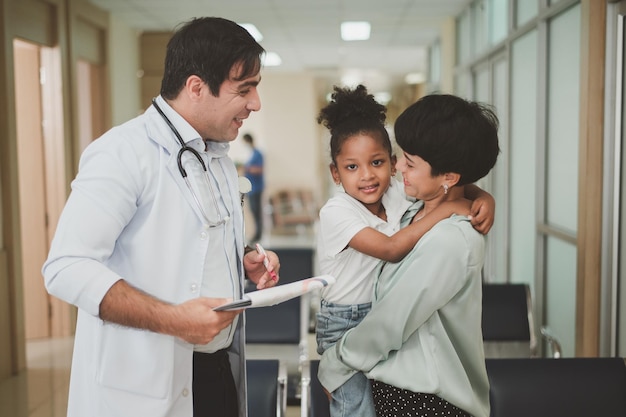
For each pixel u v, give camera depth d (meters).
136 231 1.25
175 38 1.29
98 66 6.21
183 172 1.28
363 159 1.37
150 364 1.25
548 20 3.72
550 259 3.75
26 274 5.00
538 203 3.85
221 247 1.36
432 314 1.24
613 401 1.82
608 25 2.87
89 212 1.15
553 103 3.67
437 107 1.22
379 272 1.36
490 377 1.83
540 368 1.85
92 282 1.12
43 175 5.00
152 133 1.27
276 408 1.85
